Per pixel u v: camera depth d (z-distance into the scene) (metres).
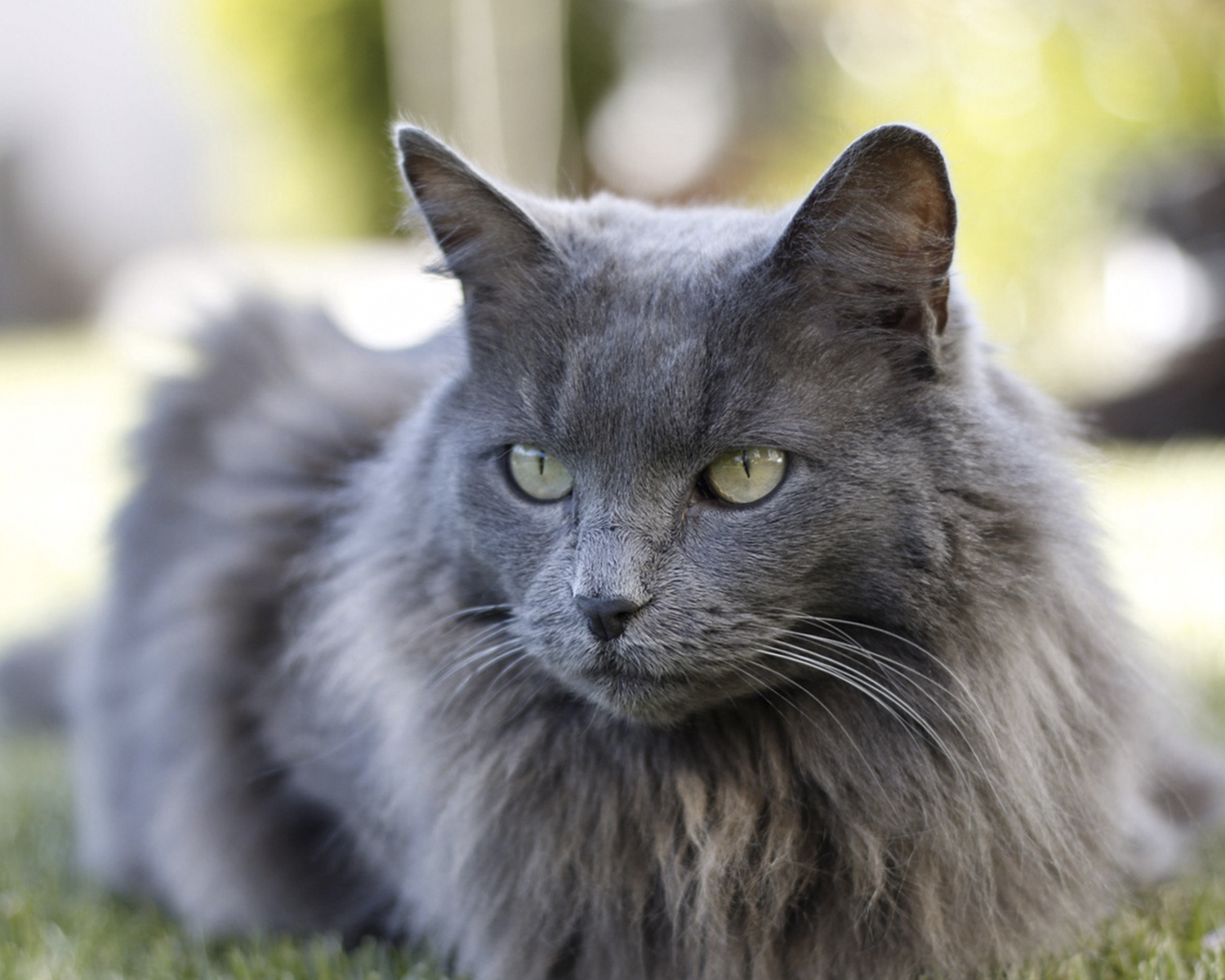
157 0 4.66
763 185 2.84
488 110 2.86
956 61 2.61
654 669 0.79
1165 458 1.99
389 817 0.86
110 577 0.98
